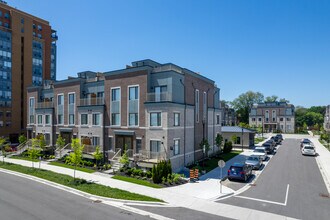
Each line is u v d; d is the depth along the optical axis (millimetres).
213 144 37562
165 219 13211
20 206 14969
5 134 61094
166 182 20781
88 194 17453
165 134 24938
